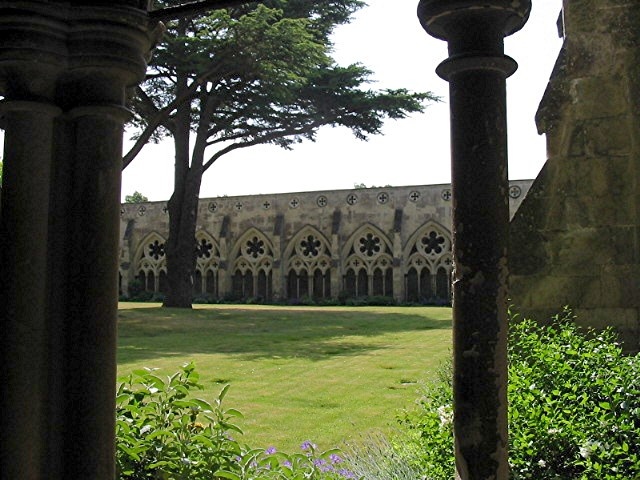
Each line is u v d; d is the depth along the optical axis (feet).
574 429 12.46
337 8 91.25
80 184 9.37
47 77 9.28
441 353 40.32
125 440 10.79
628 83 20.11
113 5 9.34
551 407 13.15
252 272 135.85
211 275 139.95
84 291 9.19
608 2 20.52
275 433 21.07
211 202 140.15
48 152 9.33
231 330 58.85
